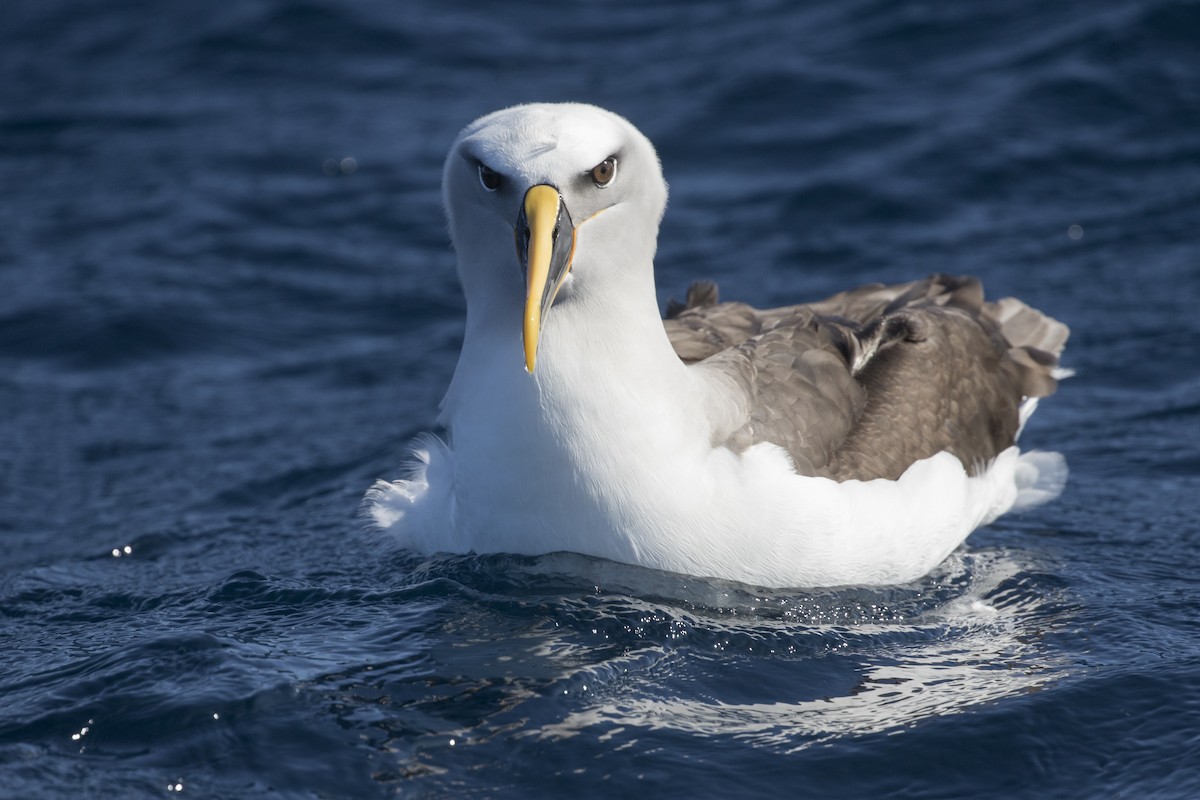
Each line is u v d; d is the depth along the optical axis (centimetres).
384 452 1570
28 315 1959
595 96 2567
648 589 1073
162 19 3031
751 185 2245
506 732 916
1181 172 2181
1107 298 1859
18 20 3058
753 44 2695
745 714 948
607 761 890
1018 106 2362
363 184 2366
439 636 1030
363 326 1972
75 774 877
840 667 1015
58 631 1107
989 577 1180
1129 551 1233
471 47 2850
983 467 1283
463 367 1089
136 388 1803
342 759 888
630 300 1048
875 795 869
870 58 2577
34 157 2503
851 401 1190
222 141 2527
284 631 1056
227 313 1994
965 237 2058
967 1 2691
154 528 1391
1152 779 873
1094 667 1005
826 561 1100
